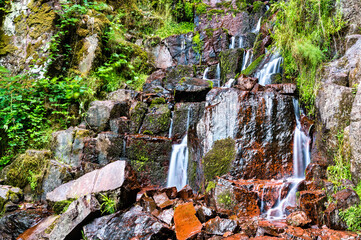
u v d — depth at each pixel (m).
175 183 5.31
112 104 5.71
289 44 5.47
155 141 5.45
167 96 6.32
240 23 8.61
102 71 6.38
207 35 7.83
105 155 5.23
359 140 3.40
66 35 6.52
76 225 3.28
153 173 5.37
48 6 6.44
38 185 4.78
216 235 2.95
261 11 8.51
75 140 5.26
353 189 3.32
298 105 4.95
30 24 6.38
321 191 3.44
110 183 3.68
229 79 6.67
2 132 5.48
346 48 4.71
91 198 3.41
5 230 3.91
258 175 4.18
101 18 7.21
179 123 5.70
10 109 5.29
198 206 3.60
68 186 4.17
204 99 5.87
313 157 4.28
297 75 5.33
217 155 4.38
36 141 5.42
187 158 5.27
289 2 5.70
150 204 3.63
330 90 4.04
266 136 4.40
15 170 4.91
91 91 6.01
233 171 4.16
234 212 3.51
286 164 4.31
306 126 4.56
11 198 4.46
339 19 4.95
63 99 6.02
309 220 3.08
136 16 8.88
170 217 3.41
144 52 7.76
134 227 3.16
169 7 9.59
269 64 5.96
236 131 4.41
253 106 4.51
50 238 3.32
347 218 3.00
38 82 5.74
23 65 6.15
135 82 7.17
